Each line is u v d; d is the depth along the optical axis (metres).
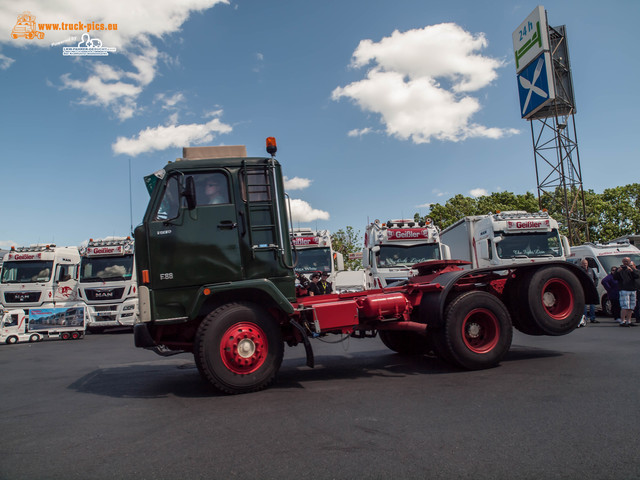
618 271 13.24
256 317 6.24
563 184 28.75
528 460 3.38
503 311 7.25
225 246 6.50
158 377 7.71
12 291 20.08
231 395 6.04
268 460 3.55
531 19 28.42
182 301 6.32
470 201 44.72
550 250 14.68
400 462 3.41
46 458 3.77
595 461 3.33
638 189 42.22
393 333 9.23
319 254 17.98
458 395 5.38
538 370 6.68
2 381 7.86
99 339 16.92
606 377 5.95
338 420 4.54
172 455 3.75
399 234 15.94
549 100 27.41
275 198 6.77
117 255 19.98
